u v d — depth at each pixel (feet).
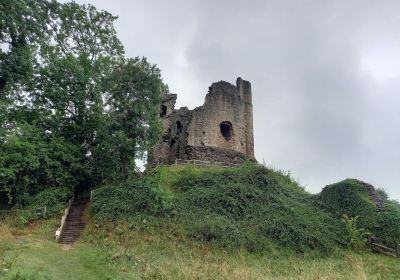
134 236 60.23
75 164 77.00
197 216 68.59
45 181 74.28
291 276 49.34
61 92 80.94
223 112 113.09
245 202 74.90
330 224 75.15
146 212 67.82
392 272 53.36
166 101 115.75
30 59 76.13
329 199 84.38
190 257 53.67
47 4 87.97
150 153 98.12
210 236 62.03
